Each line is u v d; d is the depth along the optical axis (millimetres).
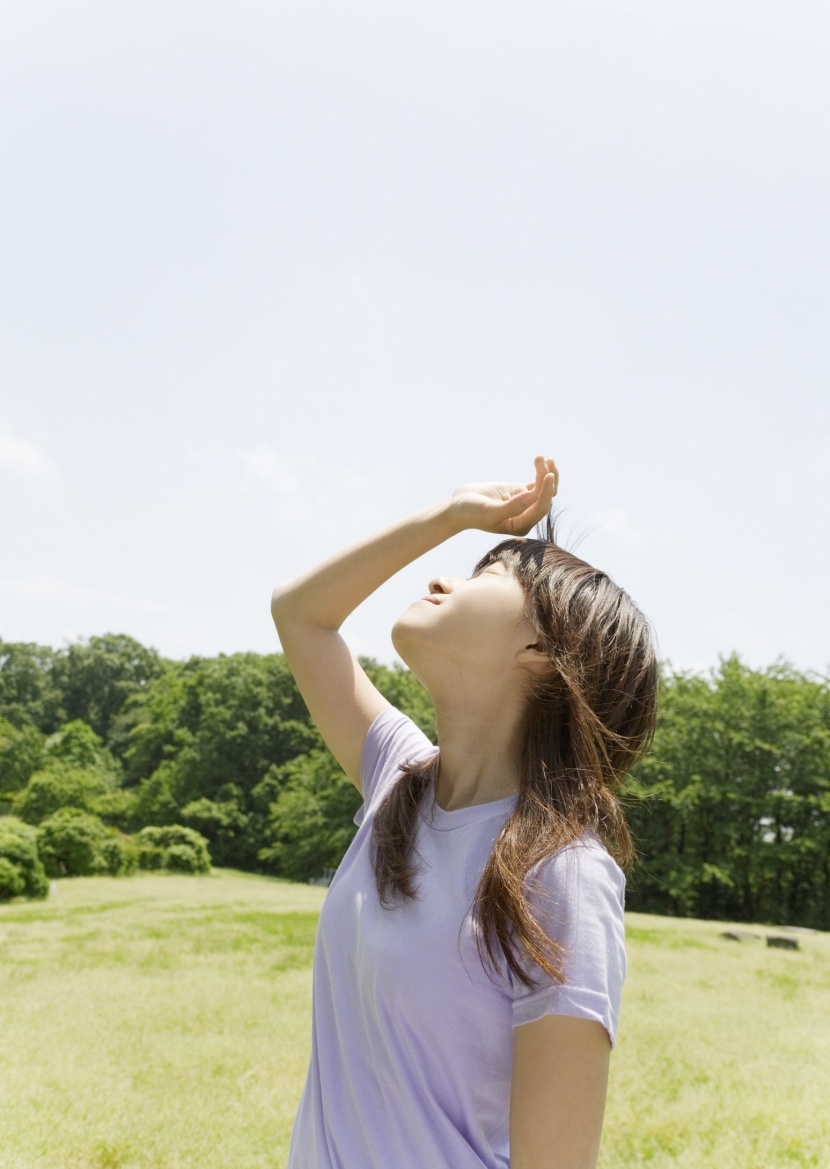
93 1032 7160
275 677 41188
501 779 1184
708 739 27719
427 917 1029
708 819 27766
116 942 11320
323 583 1434
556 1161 871
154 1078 6105
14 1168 4523
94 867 21703
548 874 972
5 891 15883
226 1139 5105
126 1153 4836
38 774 37938
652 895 27672
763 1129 5418
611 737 1175
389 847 1118
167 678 48094
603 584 1256
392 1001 1002
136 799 38344
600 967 913
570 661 1151
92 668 58125
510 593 1208
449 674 1206
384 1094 1006
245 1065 6461
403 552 1392
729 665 29469
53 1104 5520
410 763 1313
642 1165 4836
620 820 1104
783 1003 9219
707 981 10234
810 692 28109
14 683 57375
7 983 8773
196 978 9320
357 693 1460
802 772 27203
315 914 14648
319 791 33312
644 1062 6805
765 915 27281
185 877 23594
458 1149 970
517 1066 922
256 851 36219
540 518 1281
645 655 1249
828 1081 6480
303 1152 1103
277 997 8570
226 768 38500
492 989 979
